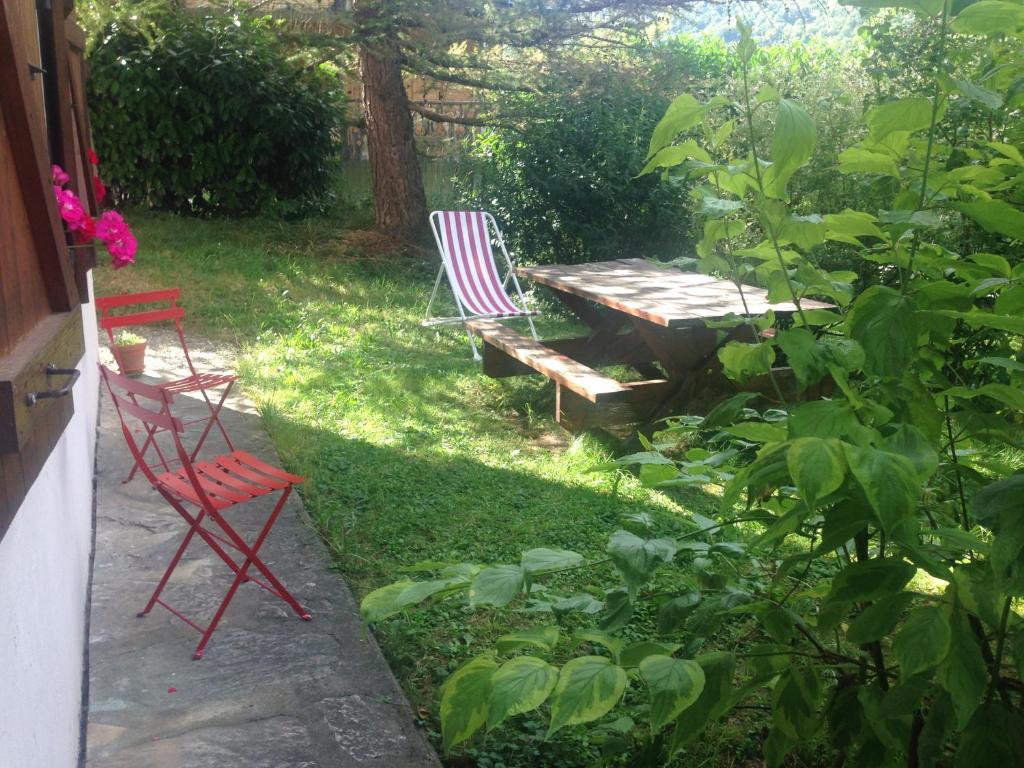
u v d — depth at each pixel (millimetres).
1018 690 1804
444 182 13406
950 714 1685
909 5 1695
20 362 1684
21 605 2059
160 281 9203
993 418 1966
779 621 1997
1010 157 1923
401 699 2996
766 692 3090
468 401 6715
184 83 11477
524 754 2768
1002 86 1975
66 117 3574
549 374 5758
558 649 3322
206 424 5719
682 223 9242
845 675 2197
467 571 1871
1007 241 4840
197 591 3693
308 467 5035
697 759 2775
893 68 6004
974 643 1600
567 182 9180
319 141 12344
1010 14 1611
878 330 1725
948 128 3455
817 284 1948
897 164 2023
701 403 5594
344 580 3846
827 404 1696
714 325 2182
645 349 7137
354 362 7254
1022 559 1452
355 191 14180
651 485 2143
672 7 10703
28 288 2098
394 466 5199
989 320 1659
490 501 4777
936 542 2207
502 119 10828
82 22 10742
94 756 2680
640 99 9758
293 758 2684
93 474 4871
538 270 7086
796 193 6562
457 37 10656
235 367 7086
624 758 2732
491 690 1694
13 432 1528
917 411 1876
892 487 1444
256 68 11547
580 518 4578
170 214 11664
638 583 1672
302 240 11391
